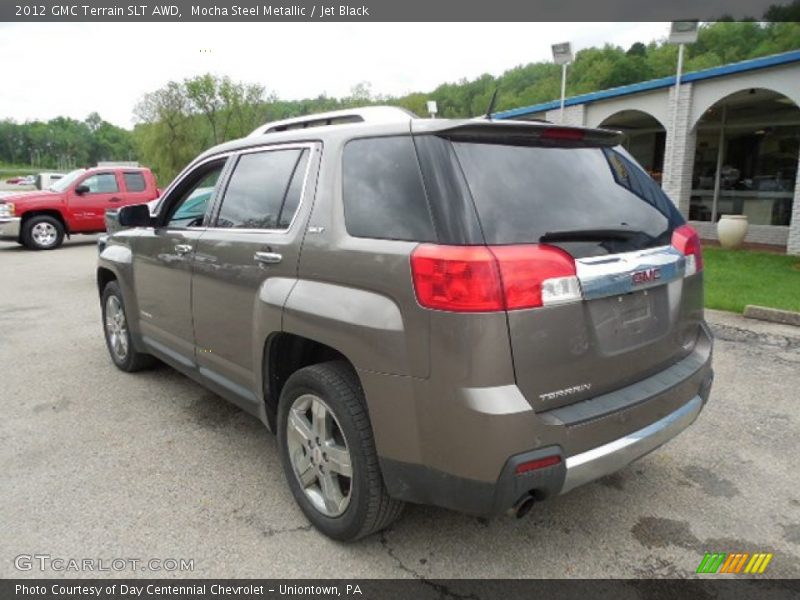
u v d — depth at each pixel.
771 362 5.11
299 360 3.04
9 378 4.91
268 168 3.16
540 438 2.12
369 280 2.35
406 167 2.36
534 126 2.43
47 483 3.22
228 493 3.13
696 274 2.89
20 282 9.51
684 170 12.38
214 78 44.50
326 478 2.71
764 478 3.27
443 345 2.10
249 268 3.02
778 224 13.24
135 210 4.02
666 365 2.70
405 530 2.81
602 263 2.29
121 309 4.90
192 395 4.52
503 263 2.07
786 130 13.01
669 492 3.13
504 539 2.74
